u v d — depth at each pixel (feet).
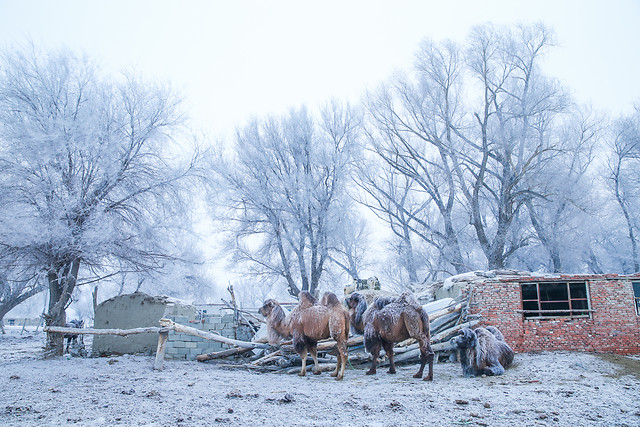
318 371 34.55
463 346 32.55
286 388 26.81
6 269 48.37
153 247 54.49
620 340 41.34
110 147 49.65
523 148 90.94
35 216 46.16
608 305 42.11
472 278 51.29
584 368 33.42
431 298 59.31
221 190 62.95
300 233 83.97
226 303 55.72
